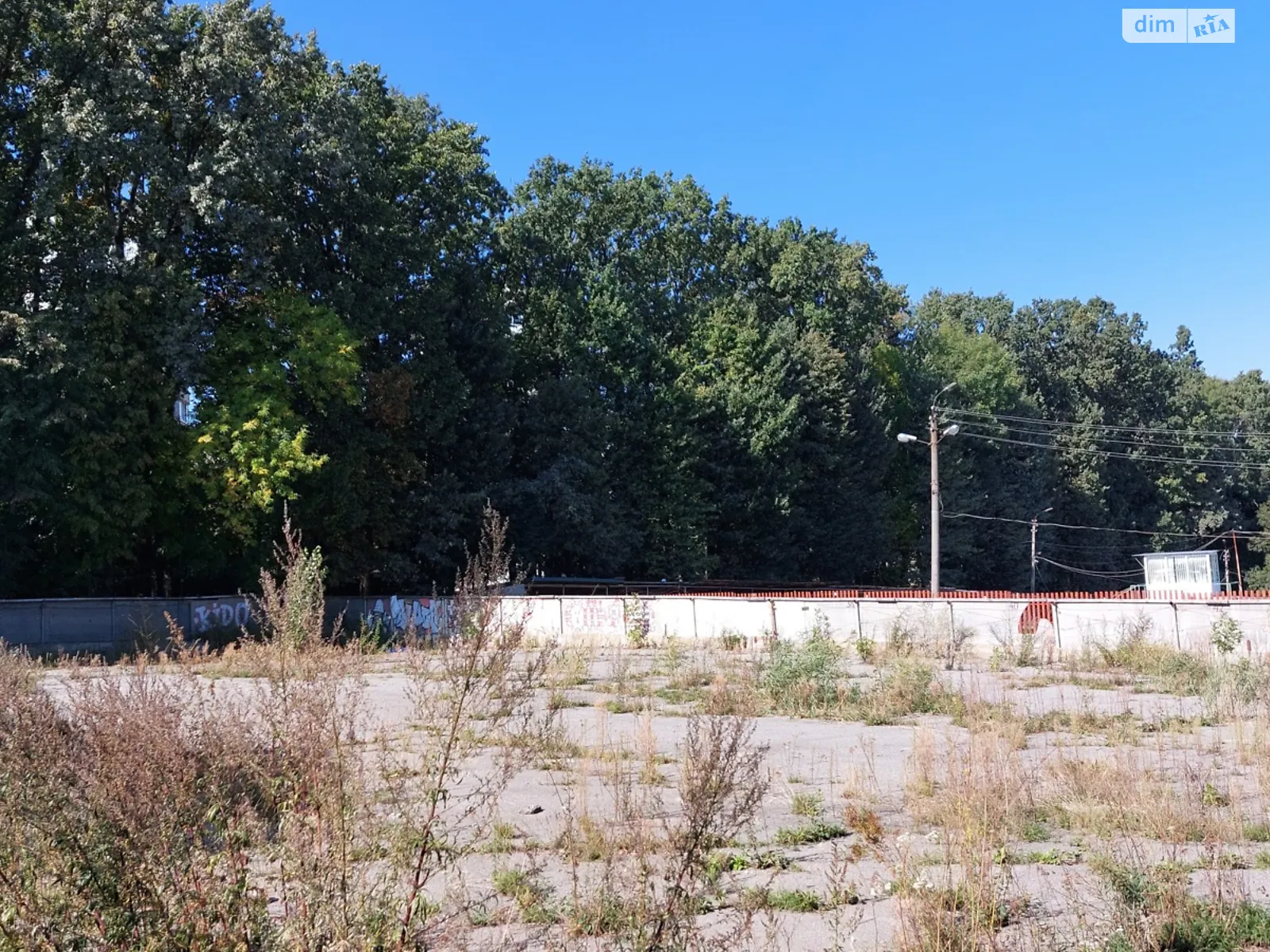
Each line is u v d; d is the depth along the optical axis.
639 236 62.56
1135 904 5.79
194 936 3.74
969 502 69.62
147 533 35.16
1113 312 94.50
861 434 60.41
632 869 5.65
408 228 41.62
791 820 8.64
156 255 32.81
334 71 43.22
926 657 25.33
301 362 35.31
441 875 6.25
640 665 24.91
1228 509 89.25
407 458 41.25
